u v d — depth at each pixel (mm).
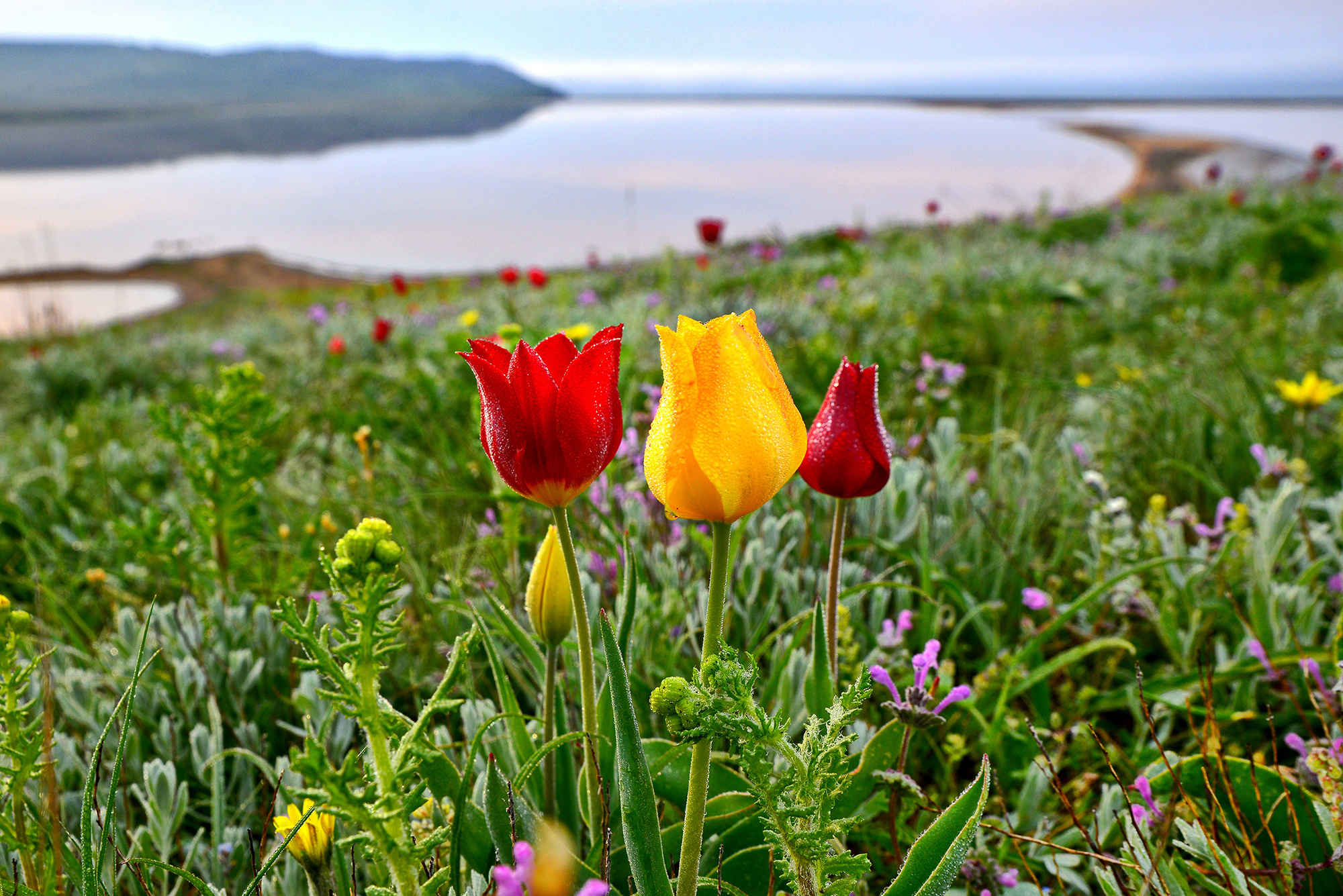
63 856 1659
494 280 18172
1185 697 1944
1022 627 2377
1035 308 7301
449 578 2594
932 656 1459
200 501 3656
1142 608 2311
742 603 2506
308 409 5754
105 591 3166
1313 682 2025
